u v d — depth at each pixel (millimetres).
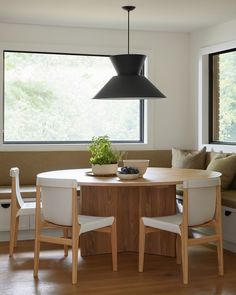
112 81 4277
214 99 5805
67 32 5598
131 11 4836
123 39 5805
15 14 4965
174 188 4176
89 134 5824
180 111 6012
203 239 3559
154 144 5941
